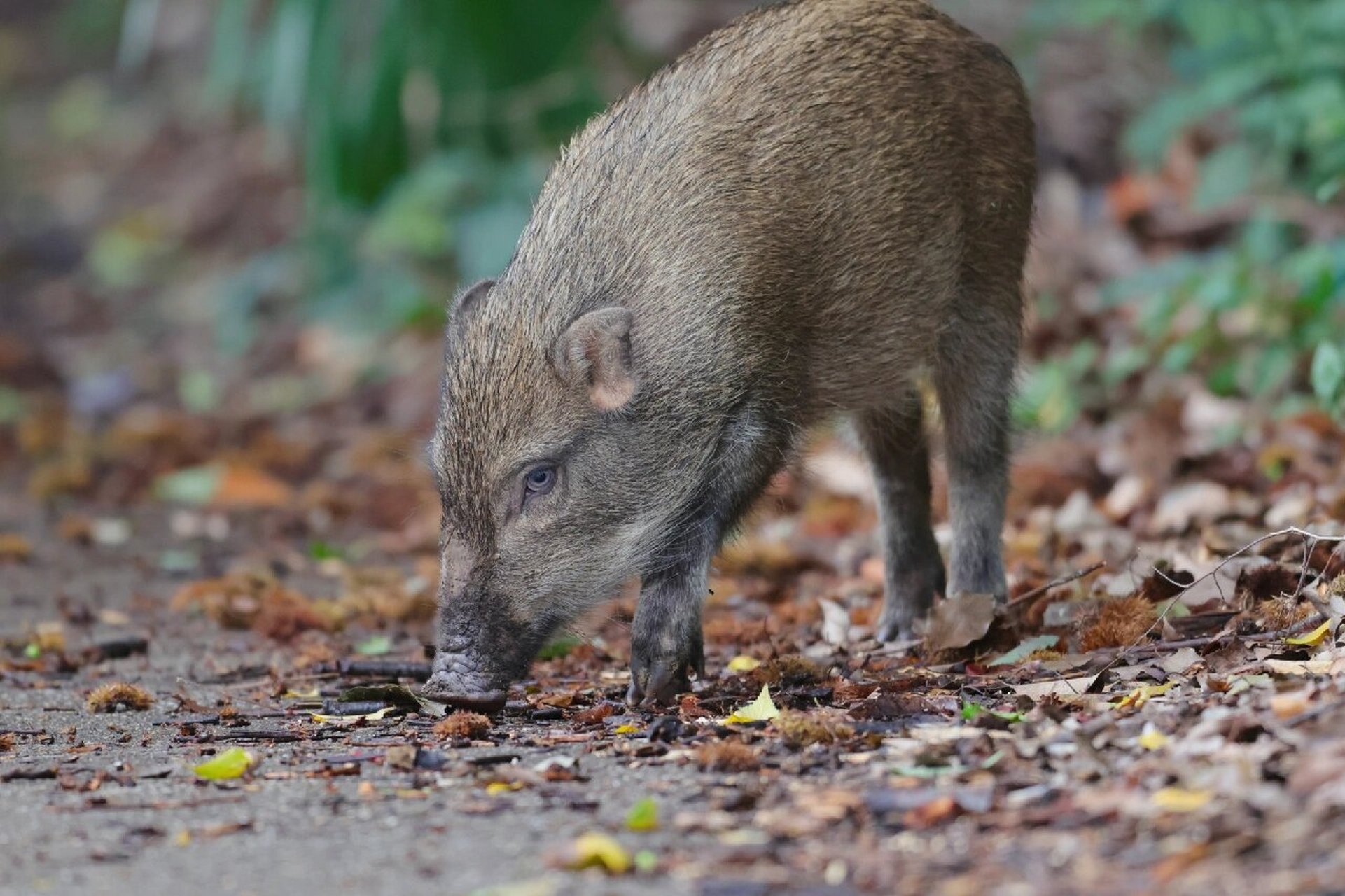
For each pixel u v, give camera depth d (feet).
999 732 25.93
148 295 83.66
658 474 31.96
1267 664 27.45
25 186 99.91
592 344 31.19
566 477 31.60
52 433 65.67
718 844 22.06
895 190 34.35
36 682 36.04
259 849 23.02
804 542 46.70
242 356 74.13
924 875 20.51
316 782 26.09
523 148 71.10
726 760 25.39
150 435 63.98
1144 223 57.31
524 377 31.45
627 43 72.79
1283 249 52.54
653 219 32.32
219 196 88.94
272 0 81.35
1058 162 62.18
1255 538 37.47
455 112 70.79
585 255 32.22
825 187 33.45
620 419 31.63
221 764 26.58
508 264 33.32
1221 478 43.52
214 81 76.69
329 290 72.49
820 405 34.83
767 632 35.60
